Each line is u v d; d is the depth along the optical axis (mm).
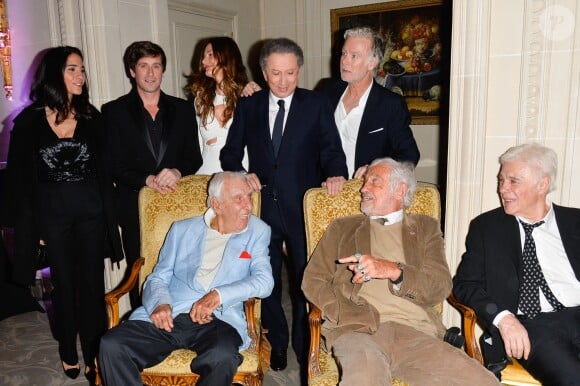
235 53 2768
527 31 2129
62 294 2609
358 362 1827
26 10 3588
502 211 2154
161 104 2799
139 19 3447
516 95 2211
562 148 2178
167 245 2305
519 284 2066
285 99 2459
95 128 2564
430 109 4754
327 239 2197
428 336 1977
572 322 1987
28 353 3061
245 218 2195
